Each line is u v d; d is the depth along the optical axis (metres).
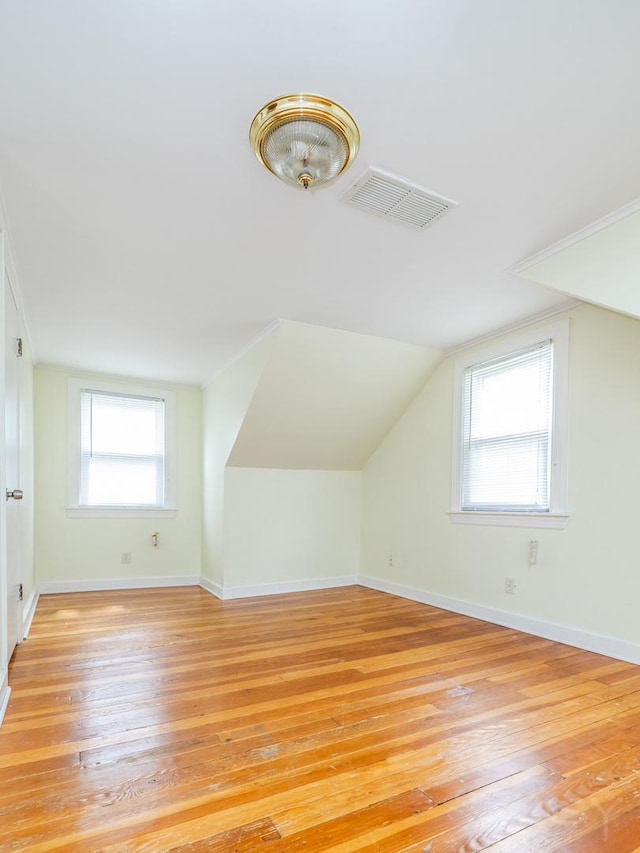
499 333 3.54
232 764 1.61
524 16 1.17
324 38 1.23
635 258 2.22
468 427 3.79
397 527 4.43
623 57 1.28
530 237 2.23
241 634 3.11
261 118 1.47
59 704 2.06
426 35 1.22
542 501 3.15
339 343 3.60
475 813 1.37
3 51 1.26
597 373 2.86
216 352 4.04
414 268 2.57
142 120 1.51
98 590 4.48
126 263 2.50
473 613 3.56
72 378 4.54
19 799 1.42
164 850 1.22
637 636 2.56
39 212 2.03
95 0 1.12
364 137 1.59
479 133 1.58
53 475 4.39
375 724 1.89
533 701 2.10
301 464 4.59
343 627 3.28
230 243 2.30
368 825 1.32
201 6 1.14
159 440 4.93
